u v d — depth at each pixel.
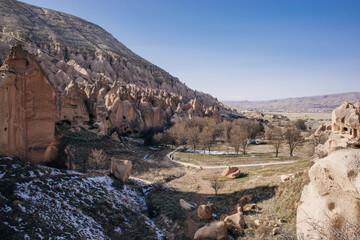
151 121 109.38
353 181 8.02
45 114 29.00
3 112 25.19
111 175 39.72
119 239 24.83
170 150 90.75
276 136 100.88
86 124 74.12
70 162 35.03
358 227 7.62
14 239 17.33
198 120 116.38
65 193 26.80
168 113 128.75
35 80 28.08
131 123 97.44
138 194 38.81
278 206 30.77
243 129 99.44
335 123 44.53
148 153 81.00
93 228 24.03
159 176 54.22
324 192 9.28
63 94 70.00
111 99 95.44
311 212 9.72
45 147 29.25
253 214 30.50
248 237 25.16
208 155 81.12
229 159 72.75
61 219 22.34
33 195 23.23
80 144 62.31
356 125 40.06
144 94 125.88
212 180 49.38
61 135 33.41
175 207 35.22
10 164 24.83
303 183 32.09
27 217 20.12
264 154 78.00
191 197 40.34
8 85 25.62
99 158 51.34
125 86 146.25
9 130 25.88
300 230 10.38
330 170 9.01
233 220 28.05
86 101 80.88
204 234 25.80
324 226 8.74
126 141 85.69
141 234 26.94
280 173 44.50
